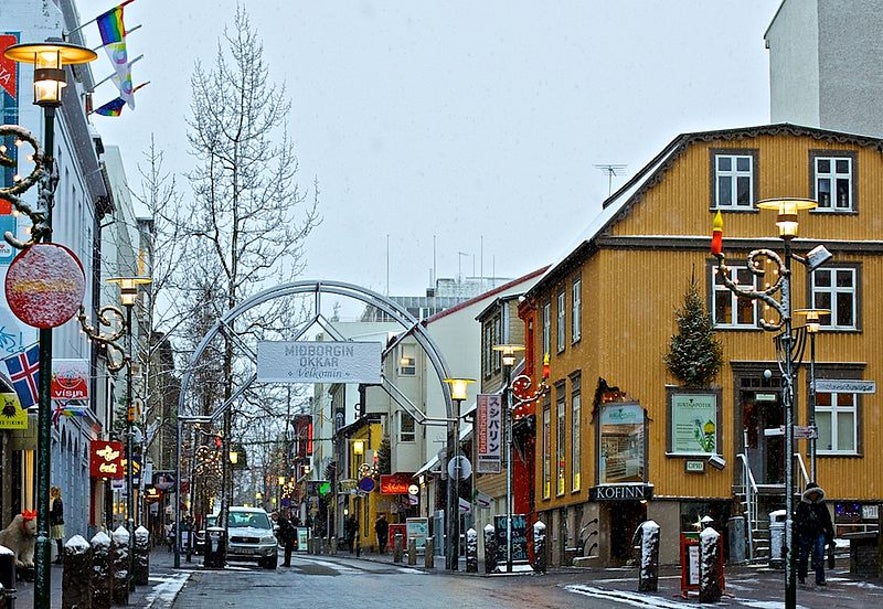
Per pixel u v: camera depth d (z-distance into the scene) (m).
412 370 88.69
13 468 42.25
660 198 49.19
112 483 49.06
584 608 26.81
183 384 48.53
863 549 33.38
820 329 48.91
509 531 45.19
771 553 38.62
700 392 48.62
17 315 17.53
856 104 57.62
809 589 30.06
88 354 59.69
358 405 106.44
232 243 54.66
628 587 32.56
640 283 48.91
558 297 56.06
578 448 51.88
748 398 49.03
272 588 34.28
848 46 57.81
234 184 54.69
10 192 18.22
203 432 67.56
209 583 36.94
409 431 88.25
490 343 69.31
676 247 49.06
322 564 62.28
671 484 48.09
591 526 49.12
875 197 49.75
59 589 30.11
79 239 54.22
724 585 31.02
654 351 48.72
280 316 55.66
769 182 49.41
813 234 49.34
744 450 47.69
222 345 58.25
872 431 48.66
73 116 49.19
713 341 48.31
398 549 63.50
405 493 88.00
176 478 49.47
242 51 55.41
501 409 48.72
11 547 32.62
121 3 40.75
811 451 38.75
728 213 49.25
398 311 49.38
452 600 29.38
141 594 30.05
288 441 72.75
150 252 53.09
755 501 46.31
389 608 26.97
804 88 58.69
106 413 71.44
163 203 53.12
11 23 42.09
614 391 48.47
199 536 68.12
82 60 18.72
